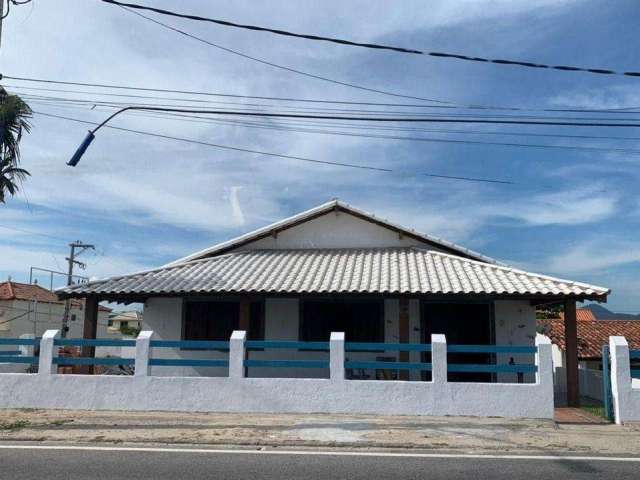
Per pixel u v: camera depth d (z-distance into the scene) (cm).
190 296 1619
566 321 1462
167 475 728
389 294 1493
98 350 4278
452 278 1577
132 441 938
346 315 1698
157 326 1764
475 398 1175
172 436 968
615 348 1162
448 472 753
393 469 767
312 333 1700
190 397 1227
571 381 1434
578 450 894
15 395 1264
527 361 1603
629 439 975
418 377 1623
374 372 1633
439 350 1202
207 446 904
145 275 1730
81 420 1111
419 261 1745
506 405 1167
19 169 1438
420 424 1083
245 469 761
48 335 1289
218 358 1723
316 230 1942
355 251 1870
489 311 1641
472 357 1644
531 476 735
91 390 1248
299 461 808
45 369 1269
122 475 726
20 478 709
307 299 1709
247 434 984
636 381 1585
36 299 4253
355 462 805
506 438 972
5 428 1037
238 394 1218
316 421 1103
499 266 1694
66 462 795
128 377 1246
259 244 1959
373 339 1677
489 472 754
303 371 1686
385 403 1191
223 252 1941
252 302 1734
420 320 1658
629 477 731
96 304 1642
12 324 4094
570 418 1223
